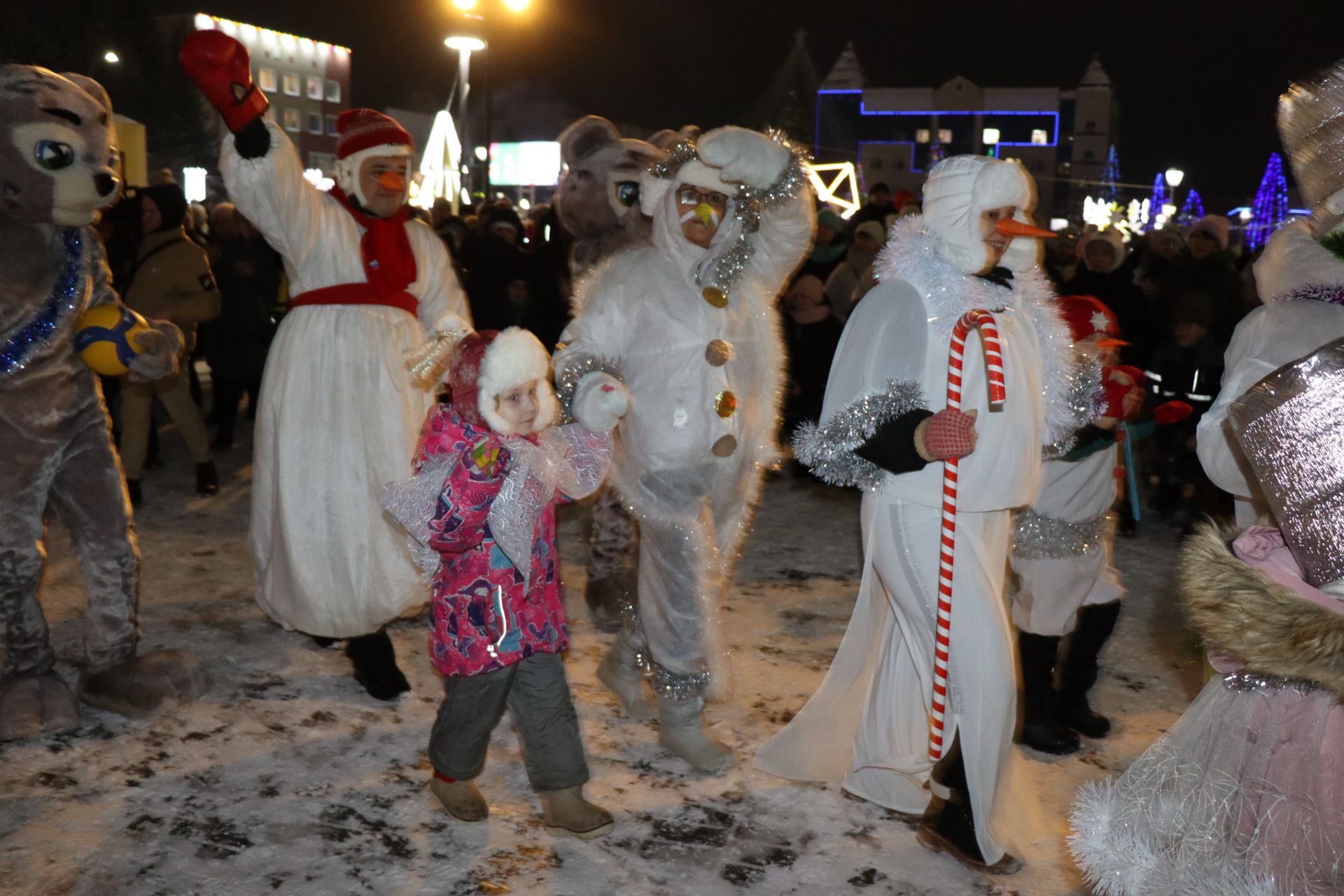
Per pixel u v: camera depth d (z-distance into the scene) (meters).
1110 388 3.83
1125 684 4.76
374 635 4.42
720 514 3.87
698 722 3.87
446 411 3.12
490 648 3.17
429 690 4.50
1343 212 2.35
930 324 3.15
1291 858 2.05
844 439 3.14
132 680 4.12
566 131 5.79
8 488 3.87
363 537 4.33
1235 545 2.20
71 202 3.79
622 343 3.70
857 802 3.65
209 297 7.30
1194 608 2.14
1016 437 3.13
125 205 8.03
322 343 4.37
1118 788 2.28
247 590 5.64
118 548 4.17
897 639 3.46
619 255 3.93
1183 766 2.21
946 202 3.16
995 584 3.24
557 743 3.29
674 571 3.71
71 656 4.73
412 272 4.54
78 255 4.00
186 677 4.24
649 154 5.68
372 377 4.38
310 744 3.97
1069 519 3.93
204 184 39.88
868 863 3.30
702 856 3.32
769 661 4.88
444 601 3.20
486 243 8.84
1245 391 2.43
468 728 3.27
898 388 3.08
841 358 3.24
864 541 3.42
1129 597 5.95
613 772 3.82
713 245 3.75
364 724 4.16
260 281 8.86
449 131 38.91
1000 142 71.12
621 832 3.44
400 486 3.08
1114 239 7.32
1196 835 2.13
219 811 3.49
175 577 5.80
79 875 3.12
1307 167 2.41
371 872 3.19
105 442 4.16
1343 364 2.02
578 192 5.67
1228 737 2.16
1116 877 2.21
